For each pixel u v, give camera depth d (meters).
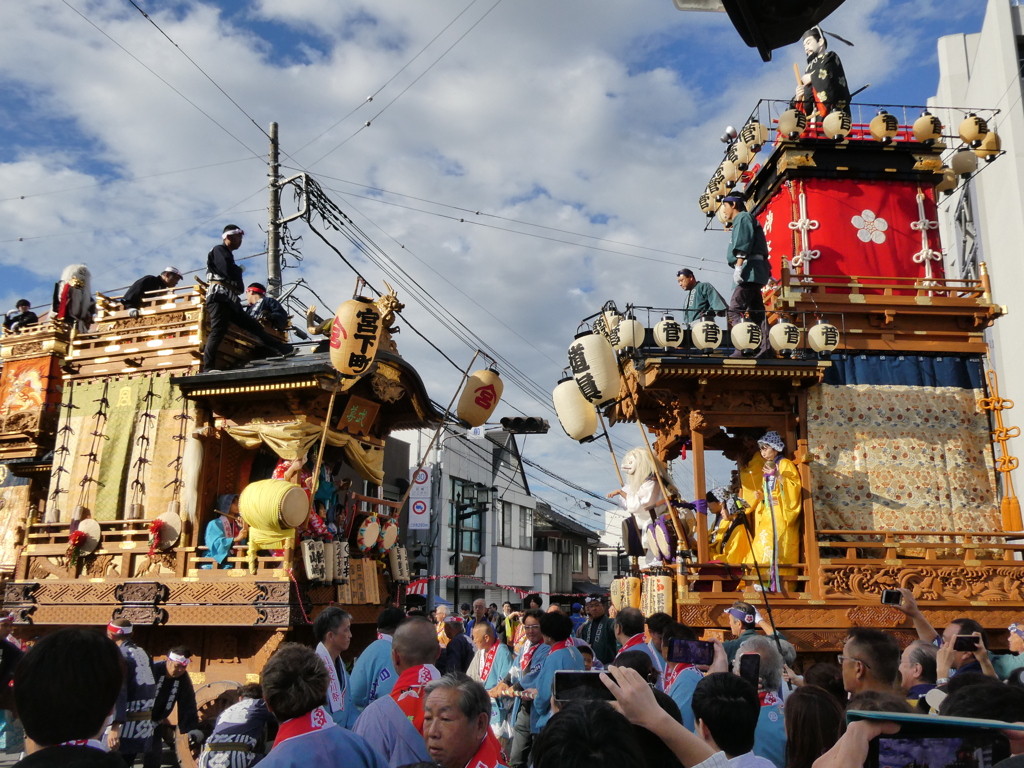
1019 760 2.87
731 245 16.98
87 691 3.30
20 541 19.27
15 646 8.77
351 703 7.71
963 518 16.92
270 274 25.27
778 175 19.58
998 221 31.56
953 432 17.34
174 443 16.14
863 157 19.36
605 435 16.20
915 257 18.89
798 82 20.97
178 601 14.52
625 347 16.36
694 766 3.40
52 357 21.02
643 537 16.94
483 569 42.62
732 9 3.42
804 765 4.88
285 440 14.88
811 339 16.20
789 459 16.66
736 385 16.73
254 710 7.35
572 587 57.75
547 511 56.03
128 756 9.72
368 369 14.27
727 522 16.98
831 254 18.89
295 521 14.02
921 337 17.77
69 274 21.50
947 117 35.28
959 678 4.72
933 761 3.13
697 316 19.09
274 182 25.75
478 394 16.98
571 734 3.13
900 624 15.49
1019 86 31.05
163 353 16.73
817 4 3.42
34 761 3.11
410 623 6.45
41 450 20.86
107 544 15.96
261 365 16.30
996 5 32.25
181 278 18.23
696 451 16.23
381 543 17.23
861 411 17.14
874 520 16.64
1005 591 15.92
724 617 15.37
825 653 15.59
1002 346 31.20
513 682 10.77
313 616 14.59
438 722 4.79
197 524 15.28
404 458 37.03
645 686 3.57
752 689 4.47
